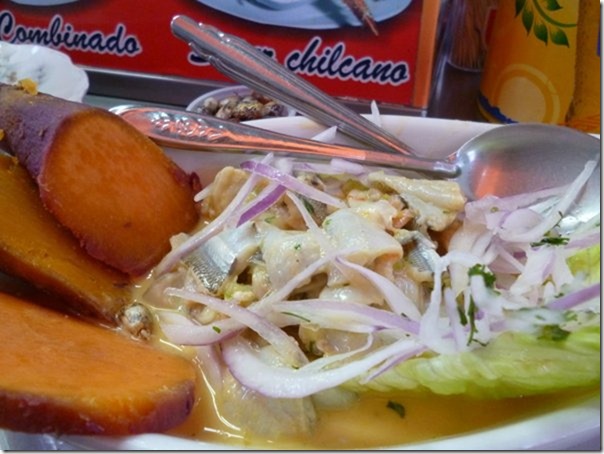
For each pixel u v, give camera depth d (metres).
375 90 0.97
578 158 0.69
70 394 0.45
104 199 0.66
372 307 0.57
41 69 1.08
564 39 0.78
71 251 0.64
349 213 0.65
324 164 0.74
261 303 0.60
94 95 1.13
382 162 0.73
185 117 0.78
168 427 0.51
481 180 0.72
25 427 0.45
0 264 0.58
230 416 0.55
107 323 0.63
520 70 0.83
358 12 0.93
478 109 0.94
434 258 0.63
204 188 0.79
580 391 0.50
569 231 0.65
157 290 0.67
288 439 0.54
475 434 0.48
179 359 0.60
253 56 0.76
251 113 0.94
